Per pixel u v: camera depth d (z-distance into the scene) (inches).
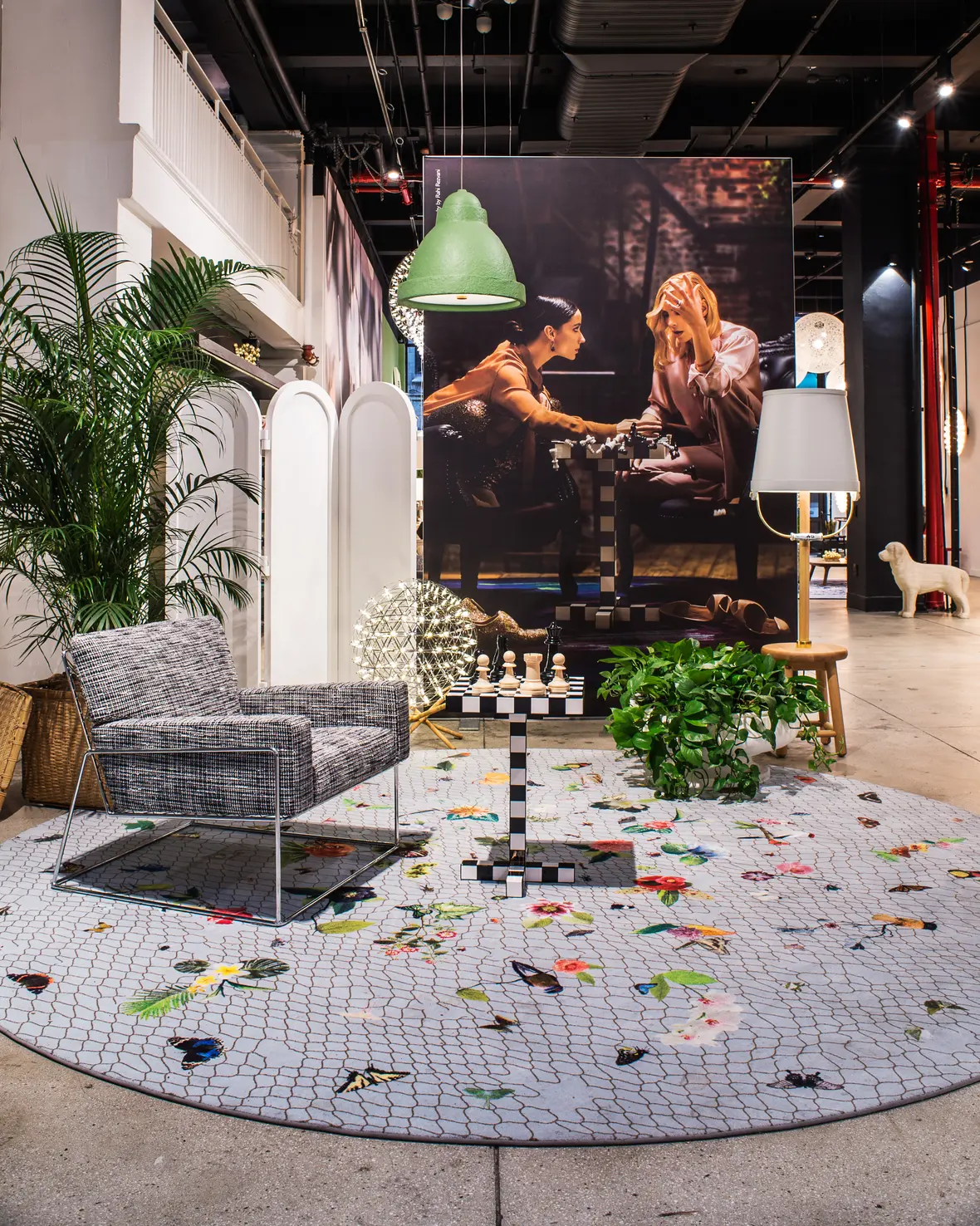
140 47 225.3
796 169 498.0
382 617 210.7
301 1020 90.6
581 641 247.3
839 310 791.7
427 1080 80.3
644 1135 72.7
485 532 247.8
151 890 125.3
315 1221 64.0
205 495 217.3
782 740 174.9
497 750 210.1
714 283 245.1
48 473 160.6
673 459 247.0
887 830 149.9
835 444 189.0
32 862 136.2
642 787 175.8
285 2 364.5
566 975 99.9
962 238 590.2
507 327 245.3
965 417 636.1
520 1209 65.3
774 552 248.8
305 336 431.2
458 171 243.9
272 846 143.9
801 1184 67.6
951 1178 68.2
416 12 330.3
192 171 270.7
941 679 289.0
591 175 243.3
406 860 137.3
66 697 161.9
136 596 165.8
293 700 145.0
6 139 218.4
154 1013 92.0
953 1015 91.2
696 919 115.2
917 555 474.9
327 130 442.3
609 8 295.7
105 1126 74.5
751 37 376.5
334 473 232.5
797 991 96.3
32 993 96.3
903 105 412.5
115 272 215.0
